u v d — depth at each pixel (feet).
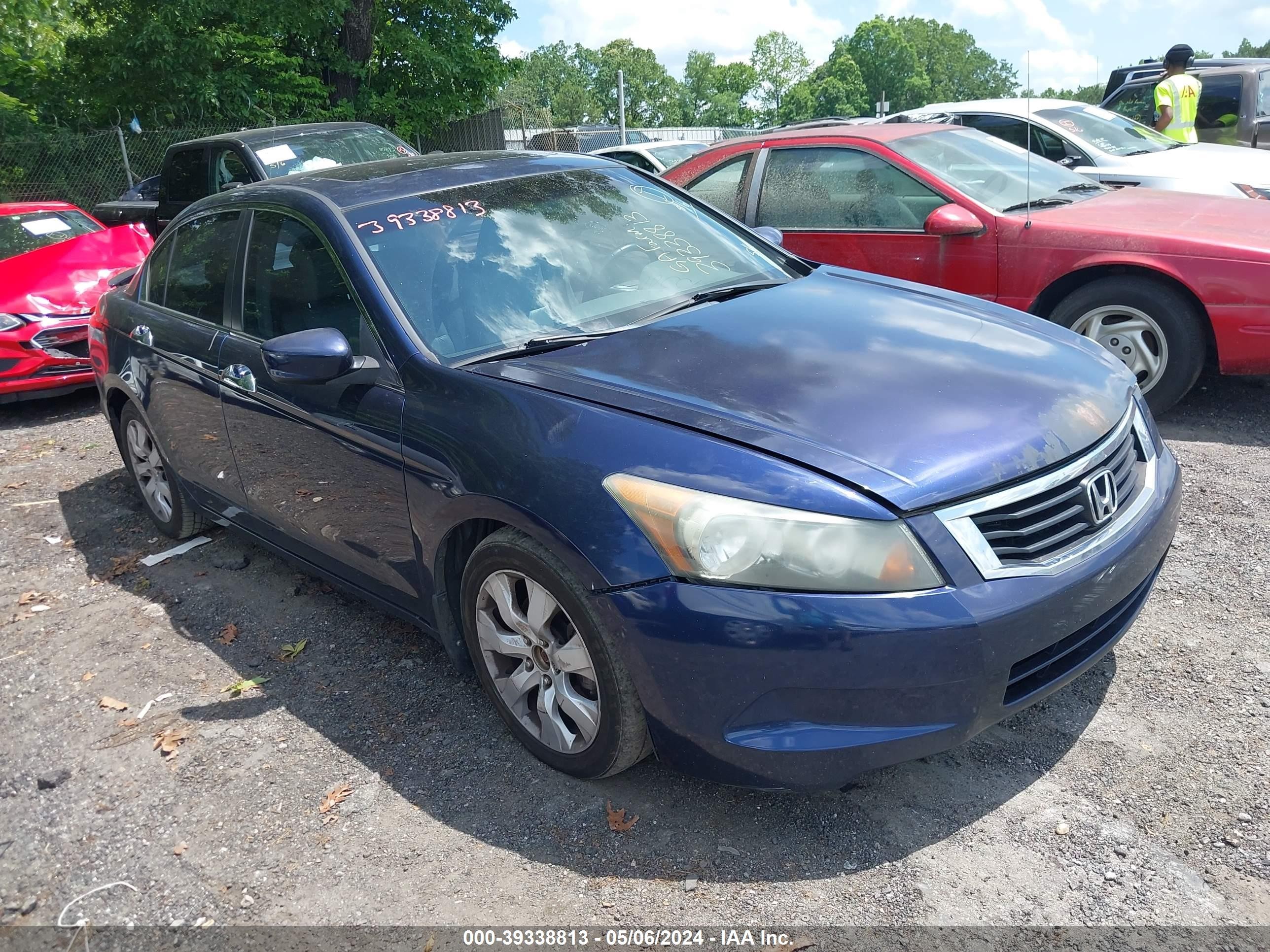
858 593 7.27
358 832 8.83
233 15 58.34
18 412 25.27
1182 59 29.37
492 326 10.27
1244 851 7.66
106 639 12.91
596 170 13.10
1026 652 7.56
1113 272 16.65
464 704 10.57
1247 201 18.04
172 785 9.76
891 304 10.95
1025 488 7.80
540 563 8.42
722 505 7.50
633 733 8.32
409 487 9.68
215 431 12.76
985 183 18.76
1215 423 16.78
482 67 68.90
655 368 9.20
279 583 13.94
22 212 28.09
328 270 11.02
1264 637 10.41
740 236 13.08
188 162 30.60
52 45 62.44
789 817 8.48
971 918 7.32
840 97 360.48
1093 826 8.07
